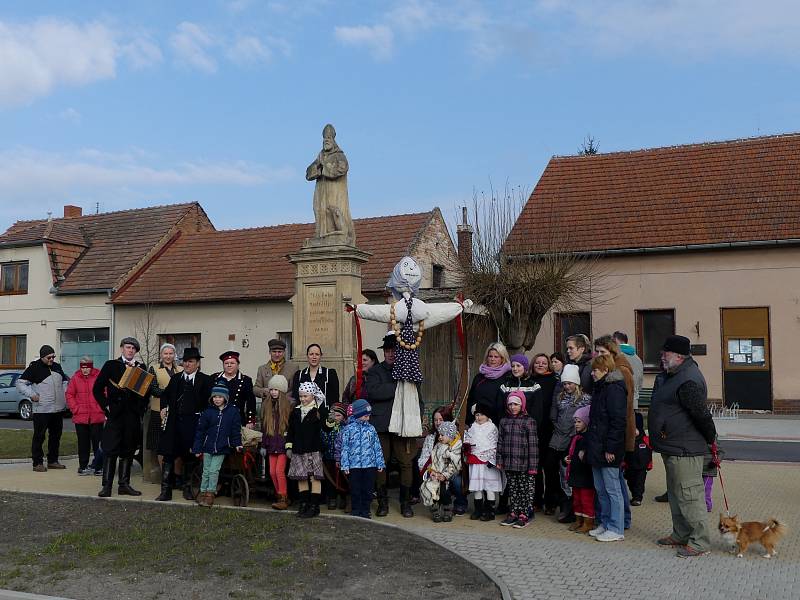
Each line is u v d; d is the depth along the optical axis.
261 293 27.81
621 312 25.03
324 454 9.66
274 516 9.23
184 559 7.54
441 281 29.70
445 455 9.20
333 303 12.19
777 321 23.50
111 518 9.34
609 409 8.28
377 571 7.14
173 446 10.28
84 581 6.97
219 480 10.53
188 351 10.51
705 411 7.71
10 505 10.15
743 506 9.98
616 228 25.61
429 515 9.65
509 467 8.95
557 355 10.27
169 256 32.09
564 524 9.16
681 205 25.62
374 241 28.38
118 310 30.41
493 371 9.64
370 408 9.31
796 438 18.39
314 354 10.17
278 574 7.07
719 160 26.78
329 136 12.45
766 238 23.50
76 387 13.00
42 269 32.06
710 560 7.53
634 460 9.83
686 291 24.45
